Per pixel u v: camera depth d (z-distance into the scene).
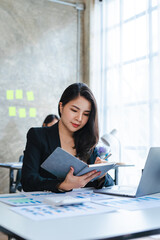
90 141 1.82
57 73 5.85
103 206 1.18
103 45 5.75
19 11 5.52
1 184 5.15
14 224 0.89
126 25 5.23
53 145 1.78
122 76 5.23
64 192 1.52
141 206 1.20
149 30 4.70
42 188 1.53
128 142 5.00
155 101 4.58
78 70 6.09
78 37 6.12
